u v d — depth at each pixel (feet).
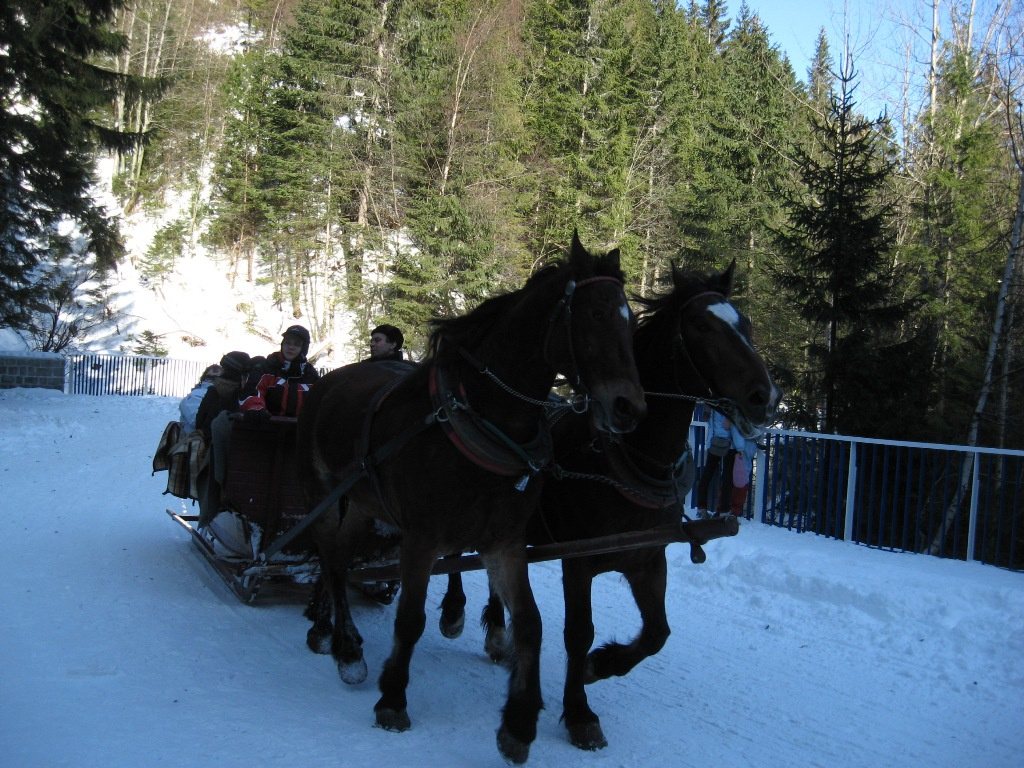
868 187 44.55
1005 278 44.93
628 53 121.90
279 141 126.11
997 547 24.58
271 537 19.77
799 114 91.45
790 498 31.19
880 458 32.30
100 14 63.16
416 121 109.29
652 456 13.82
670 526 12.97
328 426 17.11
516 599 13.19
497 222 100.53
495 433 12.94
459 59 108.06
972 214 60.13
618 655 14.53
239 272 140.46
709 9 182.19
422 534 13.50
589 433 14.38
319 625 17.58
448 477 13.07
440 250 99.76
